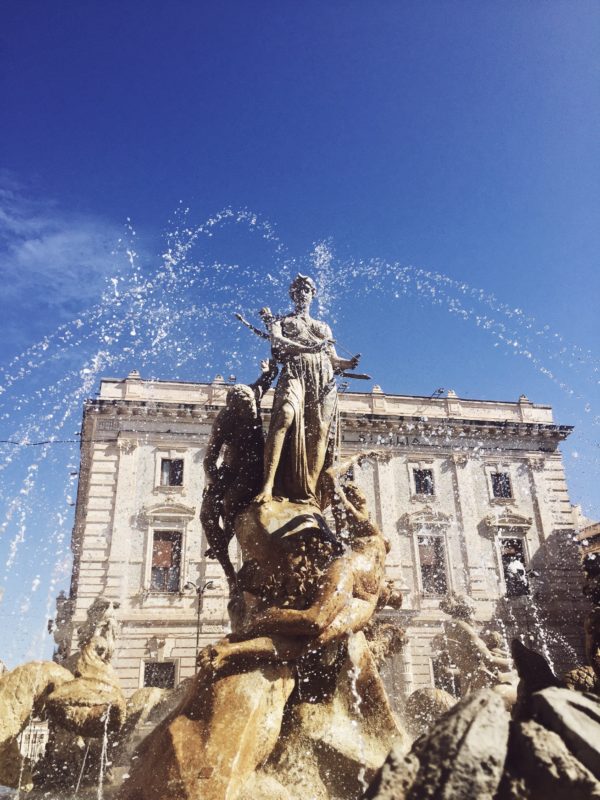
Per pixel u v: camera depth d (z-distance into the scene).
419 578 28.42
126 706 5.52
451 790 1.92
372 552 4.79
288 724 4.09
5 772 4.84
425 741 2.09
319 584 4.34
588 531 30.02
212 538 5.48
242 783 3.43
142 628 25.56
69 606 25.75
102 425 28.91
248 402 5.41
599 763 1.96
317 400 5.38
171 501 27.69
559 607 28.86
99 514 27.33
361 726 4.21
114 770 5.46
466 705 2.16
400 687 24.28
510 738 2.09
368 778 3.89
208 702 3.62
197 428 29.17
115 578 26.28
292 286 5.99
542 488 31.38
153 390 29.36
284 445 5.24
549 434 32.06
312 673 4.24
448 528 29.75
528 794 1.95
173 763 3.36
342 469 5.43
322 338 5.70
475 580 28.84
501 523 30.20
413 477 30.50
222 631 25.84
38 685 5.01
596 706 2.19
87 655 5.47
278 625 3.99
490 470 31.27
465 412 32.25
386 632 5.44
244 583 4.76
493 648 7.55
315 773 3.91
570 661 27.81
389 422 30.84
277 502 4.99
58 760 5.48
